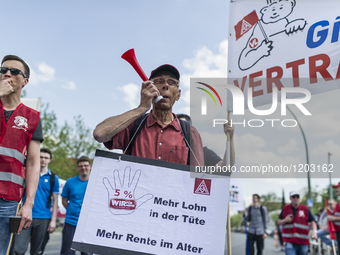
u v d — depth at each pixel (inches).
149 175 82.9
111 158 82.7
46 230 211.6
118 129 88.0
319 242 469.7
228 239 92.1
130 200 80.9
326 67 117.3
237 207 342.6
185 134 96.6
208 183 83.9
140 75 90.6
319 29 120.5
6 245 98.1
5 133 100.3
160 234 79.8
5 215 97.7
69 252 197.9
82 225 78.3
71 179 215.3
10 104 104.3
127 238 78.8
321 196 1541.6
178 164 84.4
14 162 100.2
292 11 126.3
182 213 81.6
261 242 342.3
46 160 217.2
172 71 97.8
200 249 79.9
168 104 96.2
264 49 128.0
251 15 133.6
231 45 135.1
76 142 1087.6
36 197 209.0
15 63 105.2
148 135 95.0
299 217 267.9
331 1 121.6
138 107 89.9
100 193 80.4
